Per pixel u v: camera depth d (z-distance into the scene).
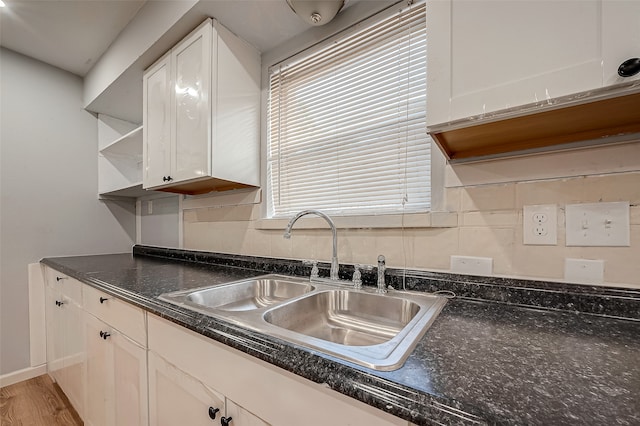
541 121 0.71
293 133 1.57
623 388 0.42
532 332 0.66
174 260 1.99
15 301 1.98
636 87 0.53
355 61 1.35
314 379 0.50
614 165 0.77
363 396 0.44
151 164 1.73
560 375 0.46
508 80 0.65
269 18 1.40
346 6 1.34
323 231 1.36
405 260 1.11
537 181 0.87
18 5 1.59
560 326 0.70
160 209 2.30
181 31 1.48
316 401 0.53
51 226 2.15
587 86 0.57
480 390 0.42
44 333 2.09
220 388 0.70
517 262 0.90
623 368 0.49
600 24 0.56
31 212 2.06
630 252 0.75
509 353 0.55
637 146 0.74
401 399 0.42
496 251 0.93
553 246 0.84
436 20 0.76
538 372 0.47
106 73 2.00
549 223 0.85
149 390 0.94
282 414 0.57
